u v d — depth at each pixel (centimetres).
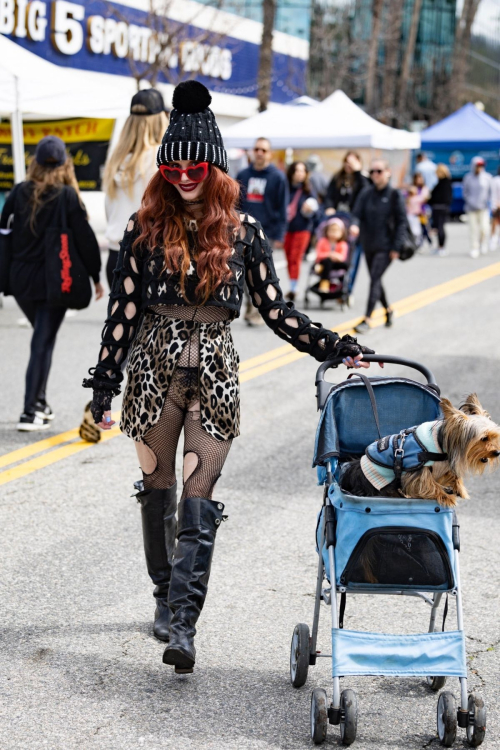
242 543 508
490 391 845
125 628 411
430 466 324
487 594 452
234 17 2466
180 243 346
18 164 1069
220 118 2489
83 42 1881
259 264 365
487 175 1989
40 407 712
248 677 372
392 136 1600
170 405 359
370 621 421
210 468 361
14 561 477
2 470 618
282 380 882
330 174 2458
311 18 3812
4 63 1056
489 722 343
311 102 1920
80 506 556
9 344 1005
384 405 371
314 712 322
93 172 1247
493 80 7362
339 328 1145
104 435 702
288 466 640
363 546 323
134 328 363
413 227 2081
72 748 321
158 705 350
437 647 324
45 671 373
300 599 442
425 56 6006
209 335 357
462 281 1595
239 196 365
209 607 432
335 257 1273
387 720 344
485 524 546
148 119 621
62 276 658
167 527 390
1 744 322
